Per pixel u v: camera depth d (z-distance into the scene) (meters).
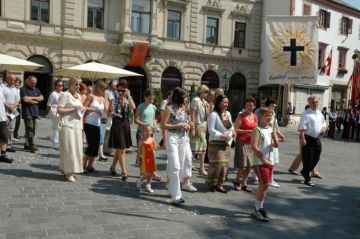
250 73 34.91
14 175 8.38
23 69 13.81
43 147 12.52
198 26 32.06
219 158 8.08
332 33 38.34
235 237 5.71
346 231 6.30
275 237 5.83
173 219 6.29
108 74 15.34
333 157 15.37
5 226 5.43
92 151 9.07
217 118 8.04
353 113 24.88
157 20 29.92
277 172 11.02
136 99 30.45
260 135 6.45
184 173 7.89
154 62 30.20
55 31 26.95
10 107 11.39
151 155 7.75
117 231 5.57
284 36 9.87
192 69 32.03
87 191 7.53
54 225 5.60
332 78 38.66
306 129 9.61
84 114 8.91
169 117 7.25
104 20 28.50
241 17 34.22
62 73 14.75
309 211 7.33
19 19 25.81
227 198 7.80
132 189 7.97
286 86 32.91
